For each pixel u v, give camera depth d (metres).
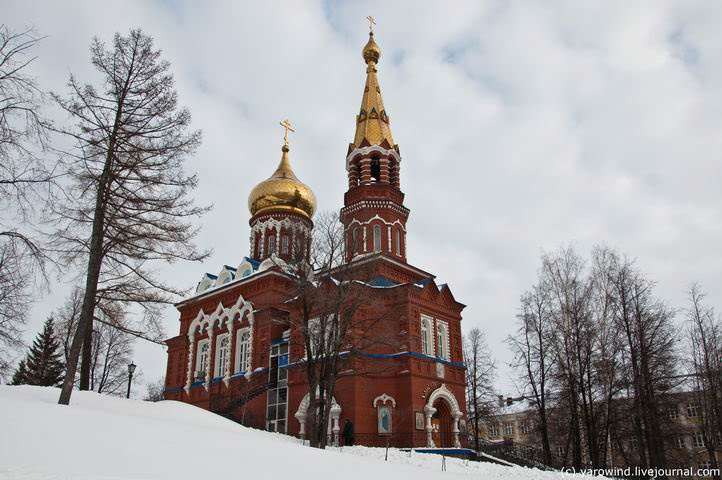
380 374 37.22
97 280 24.59
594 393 39.34
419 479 19.73
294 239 39.47
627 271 40.34
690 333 47.75
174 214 26.14
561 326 39.25
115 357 56.31
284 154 59.66
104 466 12.73
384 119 52.34
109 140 25.47
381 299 39.66
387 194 48.62
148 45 26.95
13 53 16.97
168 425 21.22
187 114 26.95
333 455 22.53
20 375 60.41
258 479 14.04
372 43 56.31
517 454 38.16
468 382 59.00
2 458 12.14
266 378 42.84
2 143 17.14
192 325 51.59
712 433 45.09
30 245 18.75
